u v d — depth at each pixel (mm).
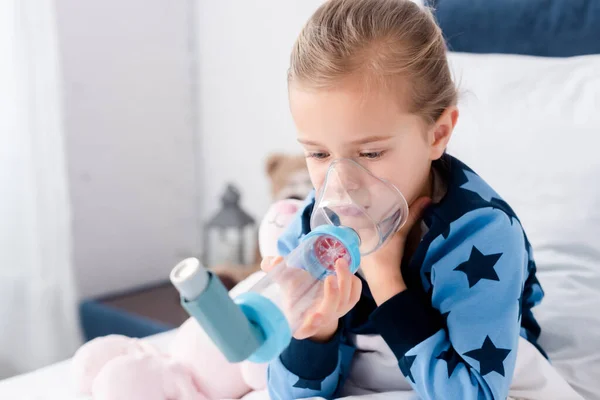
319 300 757
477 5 1533
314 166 868
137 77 2305
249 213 2273
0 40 1864
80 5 2143
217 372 1064
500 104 1384
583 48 1409
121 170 2301
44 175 1954
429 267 919
